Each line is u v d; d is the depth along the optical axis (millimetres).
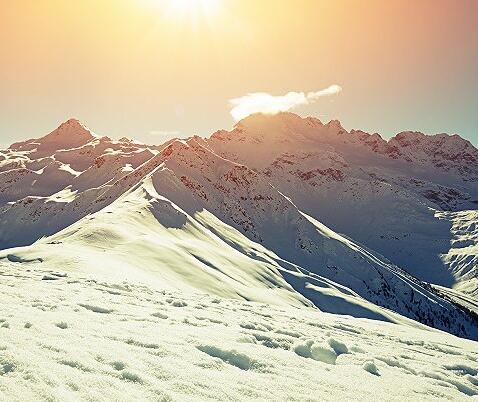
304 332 20688
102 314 15188
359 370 13406
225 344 12820
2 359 7875
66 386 7285
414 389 12367
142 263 65188
